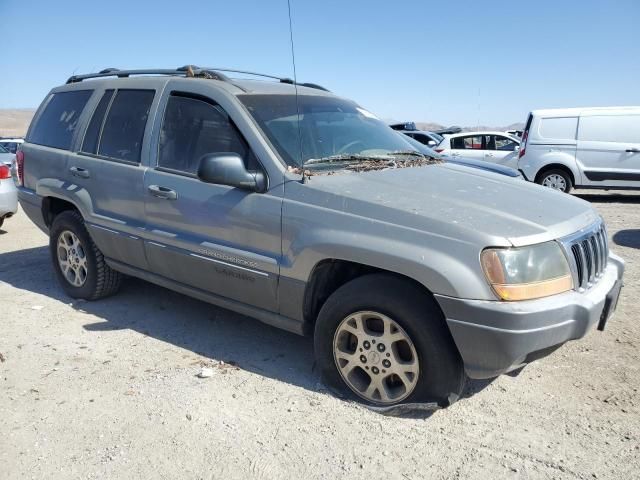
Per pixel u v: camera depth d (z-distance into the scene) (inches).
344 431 124.6
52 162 209.6
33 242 314.3
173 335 177.9
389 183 140.3
